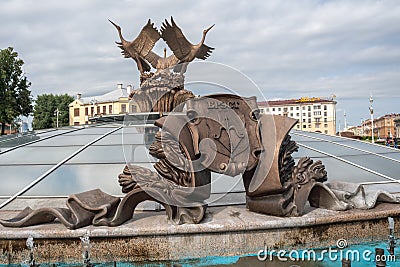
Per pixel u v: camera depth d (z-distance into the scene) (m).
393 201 6.89
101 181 7.84
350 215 6.21
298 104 70.31
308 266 5.30
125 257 5.56
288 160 6.63
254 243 5.79
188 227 5.60
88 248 5.51
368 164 9.87
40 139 11.45
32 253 5.50
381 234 6.43
